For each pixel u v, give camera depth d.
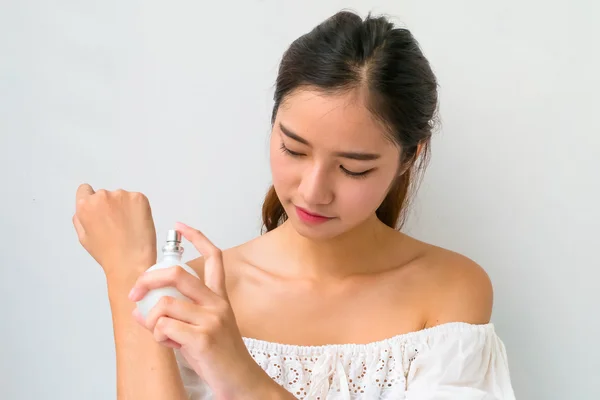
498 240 1.32
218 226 1.30
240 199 1.30
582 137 1.29
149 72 1.27
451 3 1.27
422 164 1.25
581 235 1.31
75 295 1.28
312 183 0.88
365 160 0.88
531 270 1.32
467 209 1.32
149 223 0.94
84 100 1.27
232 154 1.29
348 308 1.07
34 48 1.25
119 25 1.26
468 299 1.07
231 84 1.27
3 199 1.26
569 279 1.31
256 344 1.01
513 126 1.30
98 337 1.29
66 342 1.29
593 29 1.28
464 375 0.97
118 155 1.27
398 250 1.14
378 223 1.14
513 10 1.28
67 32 1.26
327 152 0.86
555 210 1.31
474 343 0.99
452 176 1.31
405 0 1.27
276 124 0.93
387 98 0.86
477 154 1.31
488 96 1.29
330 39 0.87
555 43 1.28
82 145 1.27
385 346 1.01
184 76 1.27
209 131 1.28
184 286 0.72
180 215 1.29
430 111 0.97
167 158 1.28
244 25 1.27
